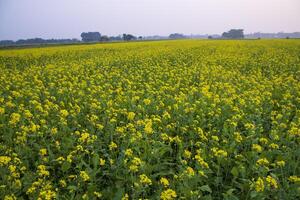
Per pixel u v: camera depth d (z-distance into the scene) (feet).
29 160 24.18
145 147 23.50
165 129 28.53
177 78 52.16
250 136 25.76
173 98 38.19
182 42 144.36
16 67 77.77
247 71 64.95
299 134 24.86
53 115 32.55
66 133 28.04
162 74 55.93
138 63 74.28
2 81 52.95
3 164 21.20
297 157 23.75
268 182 18.26
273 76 57.00
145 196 19.29
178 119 31.17
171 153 24.40
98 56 91.30
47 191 17.95
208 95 37.63
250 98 36.91
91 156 24.81
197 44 126.93
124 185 20.70
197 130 27.81
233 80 52.85
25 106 38.68
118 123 32.19
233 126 27.55
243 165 22.11
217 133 28.53
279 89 44.96
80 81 54.29
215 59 78.07
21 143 24.94
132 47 120.57
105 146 26.40
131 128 26.76
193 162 23.91
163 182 18.52
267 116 33.88
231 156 24.31
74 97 41.24
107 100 38.27
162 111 34.47
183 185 19.22
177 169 22.65
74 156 22.90
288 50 98.32
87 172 20.45
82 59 85.81
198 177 19.39
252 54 89.15
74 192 19.38
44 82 54.08
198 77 55.62
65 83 48.47
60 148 25.22
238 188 20.70
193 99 39.63
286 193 19.17
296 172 21.91
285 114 32.73
